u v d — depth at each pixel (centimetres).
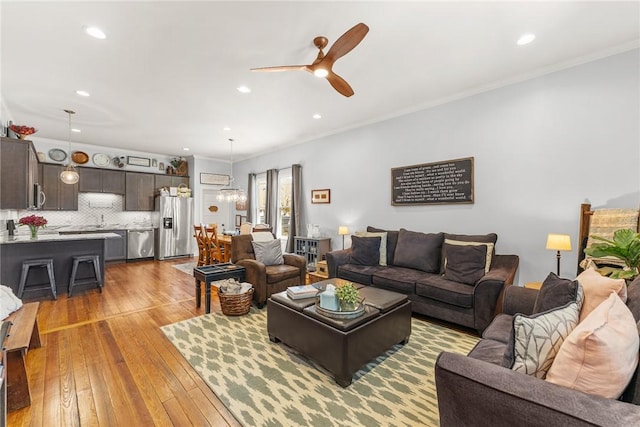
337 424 162
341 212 505
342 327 196
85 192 620
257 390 192
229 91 341
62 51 255
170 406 177
